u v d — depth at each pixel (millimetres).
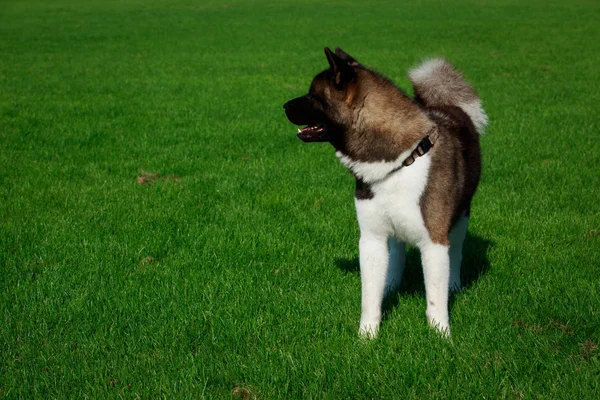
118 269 5918
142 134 11422
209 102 14422
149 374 4172
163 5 43625
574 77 16953
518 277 5590
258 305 5160
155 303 5195
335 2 43500
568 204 7496
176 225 7113
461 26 29297
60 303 5223
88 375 4172
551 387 3811
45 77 17844
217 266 5980
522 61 19797
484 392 3836
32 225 7016
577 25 28859
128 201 7887
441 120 4914
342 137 4535
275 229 6902
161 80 17312
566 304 4930
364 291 4609
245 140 11078
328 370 4137
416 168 4340
